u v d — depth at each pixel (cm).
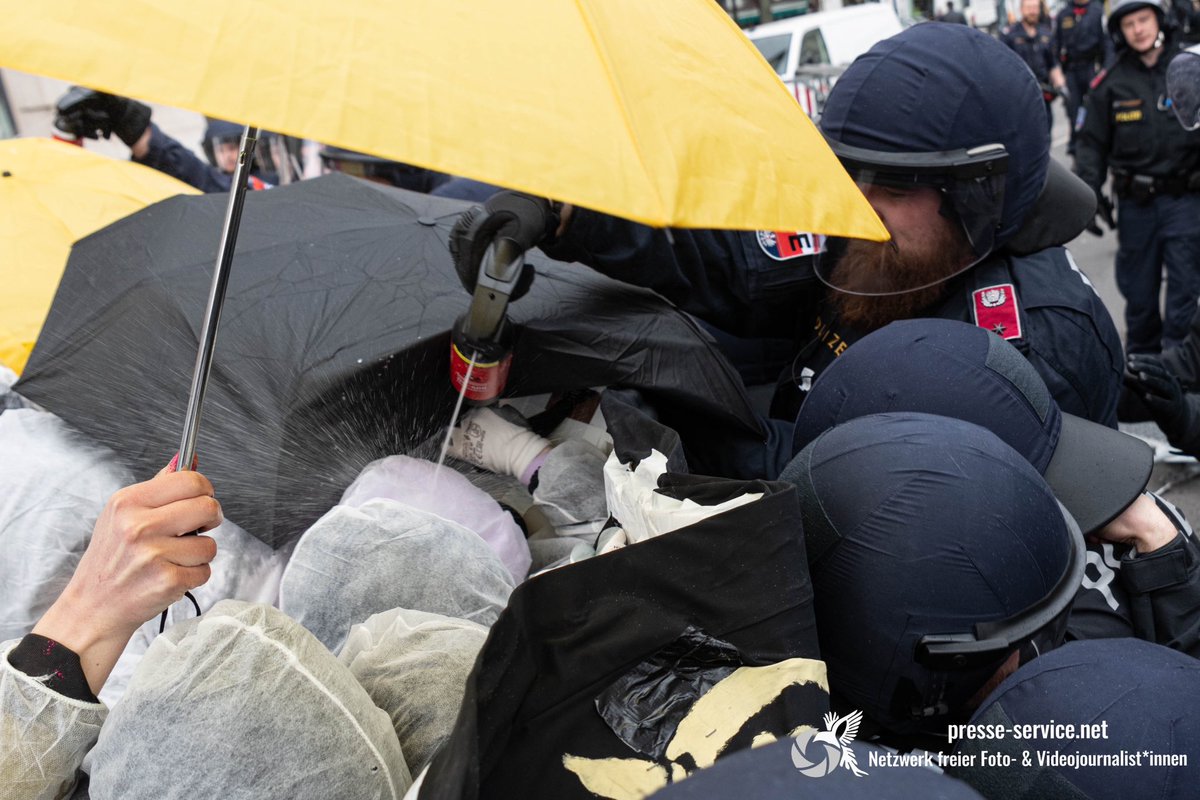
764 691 97
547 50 99
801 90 595
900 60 173
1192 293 454
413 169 369
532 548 159
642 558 96
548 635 92
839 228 117
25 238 216
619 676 94
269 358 157
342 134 89
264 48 91
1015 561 112
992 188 168
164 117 764
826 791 54
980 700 115
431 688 109
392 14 96
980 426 130
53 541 150
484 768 85
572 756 90
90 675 107
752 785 55
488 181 91
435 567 127
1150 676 97
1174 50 442
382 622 118
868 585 112
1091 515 136
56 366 173
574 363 172
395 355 156
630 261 188
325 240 183
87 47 86
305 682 96
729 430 187
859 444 121
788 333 220
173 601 110
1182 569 135
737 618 98
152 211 198
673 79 107
